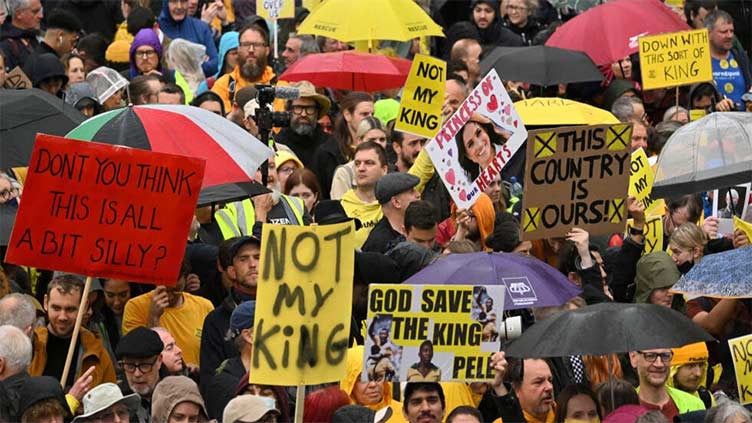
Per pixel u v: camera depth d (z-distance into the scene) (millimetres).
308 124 44562
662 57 46344
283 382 26234
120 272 28844
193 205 28922
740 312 35469
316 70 46562
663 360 31188
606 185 32656
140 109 33406
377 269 33344
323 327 26359
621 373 33062
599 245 38969
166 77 49688
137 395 28922
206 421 29422
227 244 34406
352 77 47375
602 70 51125
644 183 38812
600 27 50156
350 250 26469
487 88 35969
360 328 33375
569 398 30188
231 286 33719
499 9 55750
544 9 58094
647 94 51094
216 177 32875
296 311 26312
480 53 50438
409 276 33875
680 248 37531
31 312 30906
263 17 52531
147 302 34094
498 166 36062
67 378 32312
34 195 28625
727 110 49094
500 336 30797
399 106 43125
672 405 31531
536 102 44000
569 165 32500
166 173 28859
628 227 38594
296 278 26344
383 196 37062
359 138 42938
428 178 40219
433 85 40875
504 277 31703
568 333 28531
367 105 44500
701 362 33250
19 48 49219
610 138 32562
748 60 53500
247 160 33344
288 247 26312
